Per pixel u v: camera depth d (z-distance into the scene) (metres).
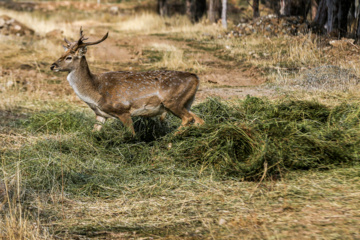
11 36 61.31
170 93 22.59
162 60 51.12
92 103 22.75
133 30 75.81
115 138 22.17
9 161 20.31
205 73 46.25
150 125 23.55
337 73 36.59
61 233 14.18
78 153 21.14
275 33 58.44
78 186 17.88
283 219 14.30
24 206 16.14
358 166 18.78
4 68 45.22
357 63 41.41
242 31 61.16
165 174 18.95
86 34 67.38
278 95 33.44
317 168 18.81
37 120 27.19
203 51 55.72
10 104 33.47
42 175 18.44
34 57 50.34
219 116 24.08
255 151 19.09
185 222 14.63
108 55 54.00
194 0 81.69
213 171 18.78
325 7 58.22
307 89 34.00
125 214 15.55
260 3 108.56
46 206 16.23
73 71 22.20
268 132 20.39
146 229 14.30
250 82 42.94
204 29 68.50
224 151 19.42
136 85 22.61
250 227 13.90
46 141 22.39
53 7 127.31
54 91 39.19
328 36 52.31
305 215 14.48
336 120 23.17
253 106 25.00
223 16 67.50
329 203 15.30
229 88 39.03
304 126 21.47
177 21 79.25
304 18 60.84
